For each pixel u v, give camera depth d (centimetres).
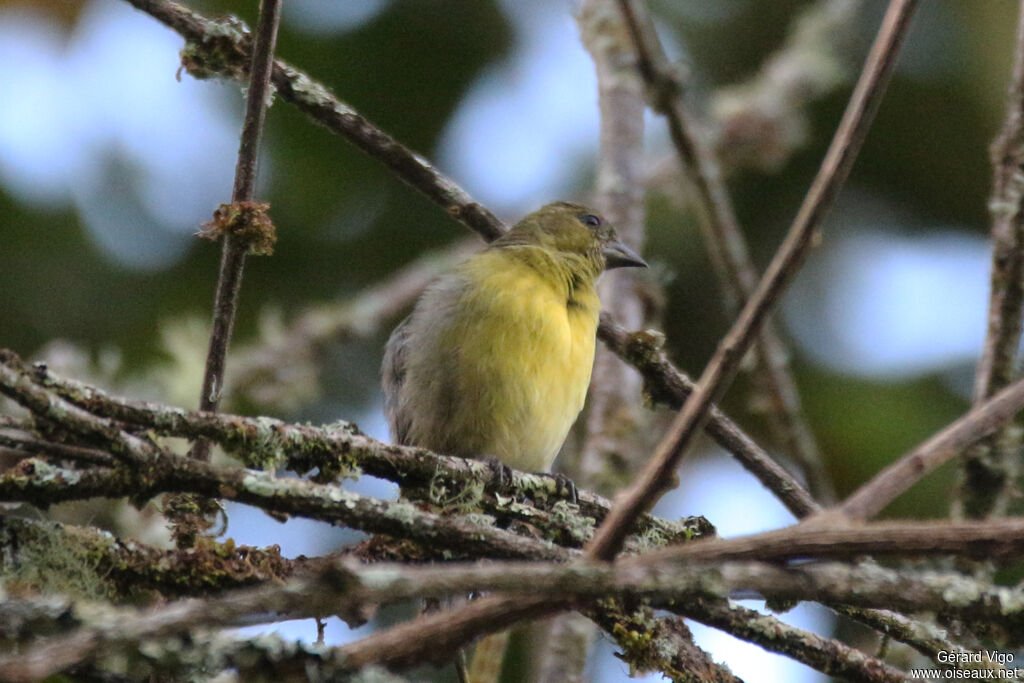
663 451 477
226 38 788
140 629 415
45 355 1202
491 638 868
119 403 595
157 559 629
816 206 481
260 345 1315
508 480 767
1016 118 866
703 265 1405
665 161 1398
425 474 710
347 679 521
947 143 1370
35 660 402
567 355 1021
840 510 482
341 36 1340
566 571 448
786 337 1372
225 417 627
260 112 682
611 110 1242
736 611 675
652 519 754
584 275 1074
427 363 1012
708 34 1441
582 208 1201
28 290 1309
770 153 1378
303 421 1399
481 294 1011
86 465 621
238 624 532
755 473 841
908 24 494
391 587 429
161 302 1338
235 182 685
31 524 609
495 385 995
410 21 1345
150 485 586
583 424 1411
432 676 1141
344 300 1397
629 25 1055
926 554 469
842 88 1457
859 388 1321
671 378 870
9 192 1304
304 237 1385
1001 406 504
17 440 591
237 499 599
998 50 1316
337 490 611
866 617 694
